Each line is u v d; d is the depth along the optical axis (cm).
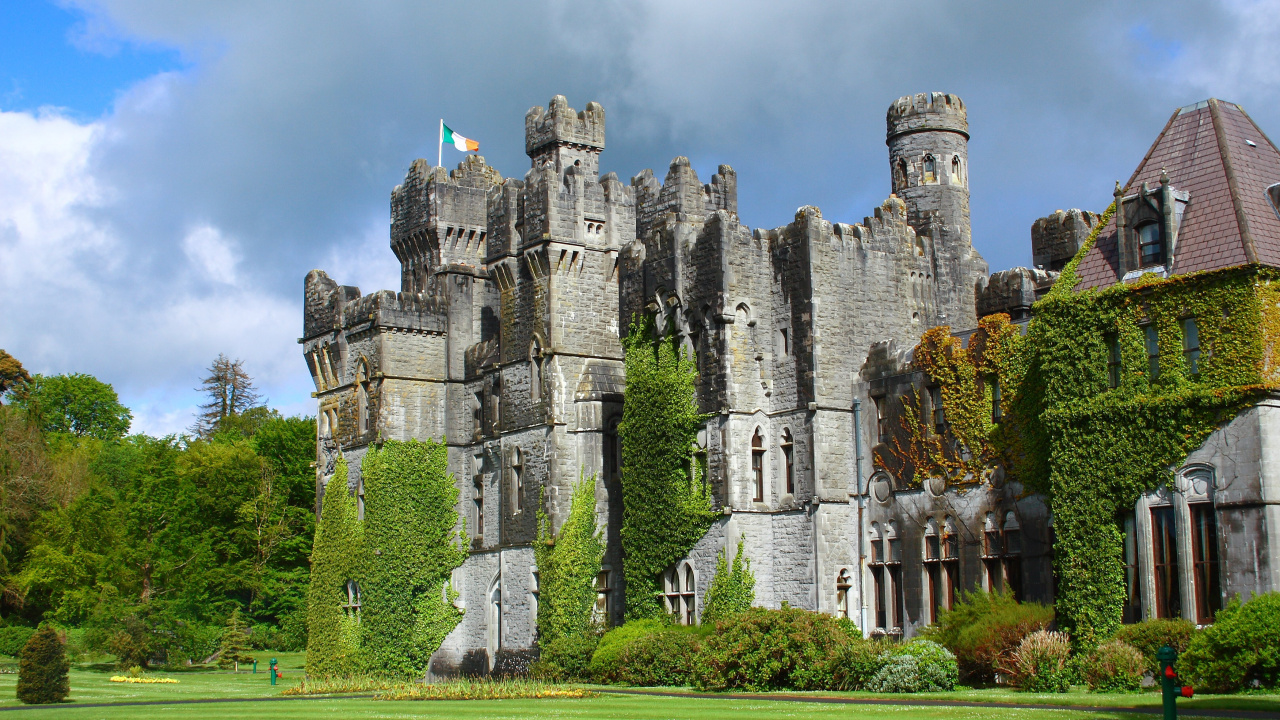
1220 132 4038
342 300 6781
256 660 8119
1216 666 3291
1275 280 3756
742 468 5166
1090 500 3981
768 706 3347
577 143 6731
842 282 5269
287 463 9862
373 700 4281
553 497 5772
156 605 7656
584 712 3300
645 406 5428
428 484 6425
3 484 8631
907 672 3800
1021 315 5600
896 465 5053
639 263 5597
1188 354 3850
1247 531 3644
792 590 5091
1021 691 3644
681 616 5238
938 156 5962
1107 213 4225
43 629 4822
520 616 5966
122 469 11262
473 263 6950
